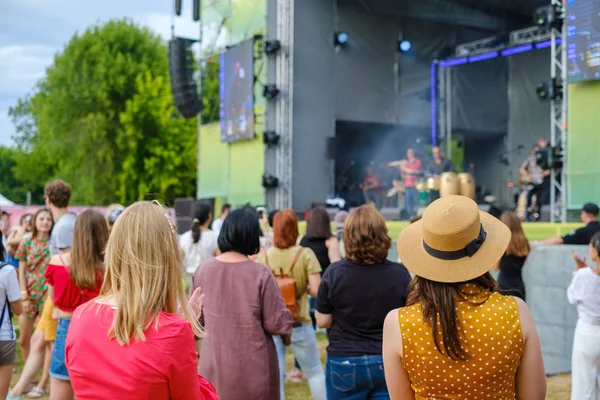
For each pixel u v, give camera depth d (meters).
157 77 33.53
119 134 32.66
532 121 19.62
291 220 4.62
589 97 11.22
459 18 18.27
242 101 16.34
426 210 2.06
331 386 3.49
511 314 1.96
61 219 4.95
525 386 2.00
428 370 1.96
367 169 18.44
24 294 6.41
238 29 16.69
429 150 18.92
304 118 15.77
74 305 3.99
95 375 1.87
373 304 3.39
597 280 4.55
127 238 1.96
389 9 17.31
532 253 6.97
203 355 3.50
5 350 3.94
